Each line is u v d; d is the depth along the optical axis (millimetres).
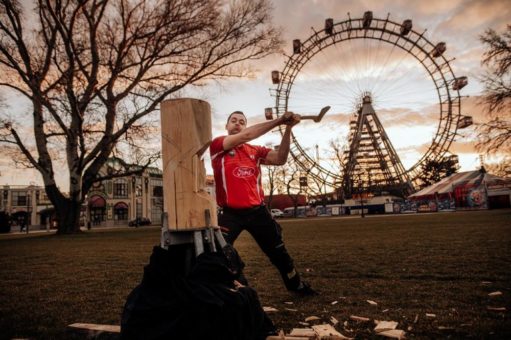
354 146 53531
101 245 10102
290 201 83875
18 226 63656
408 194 52375
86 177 21000
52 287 3656
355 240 8695
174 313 1505
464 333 1976
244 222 2746
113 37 19906
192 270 1612
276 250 2869
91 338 2055
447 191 45344
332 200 70812
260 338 1810
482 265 4199
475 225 12289
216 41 20797
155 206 71125
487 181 44312
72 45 18250
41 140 20359
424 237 8547
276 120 2121
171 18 19938
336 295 3023
